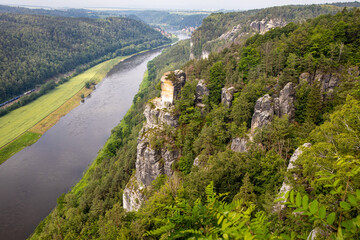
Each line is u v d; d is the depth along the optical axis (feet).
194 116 264.52
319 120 195.21
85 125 533.14
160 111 273.54
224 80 283.59
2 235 283.59
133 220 169.68
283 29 372.99
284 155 169.48
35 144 465.88
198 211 25.76
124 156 346.13
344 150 80.23
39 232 266.98
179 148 256.73
